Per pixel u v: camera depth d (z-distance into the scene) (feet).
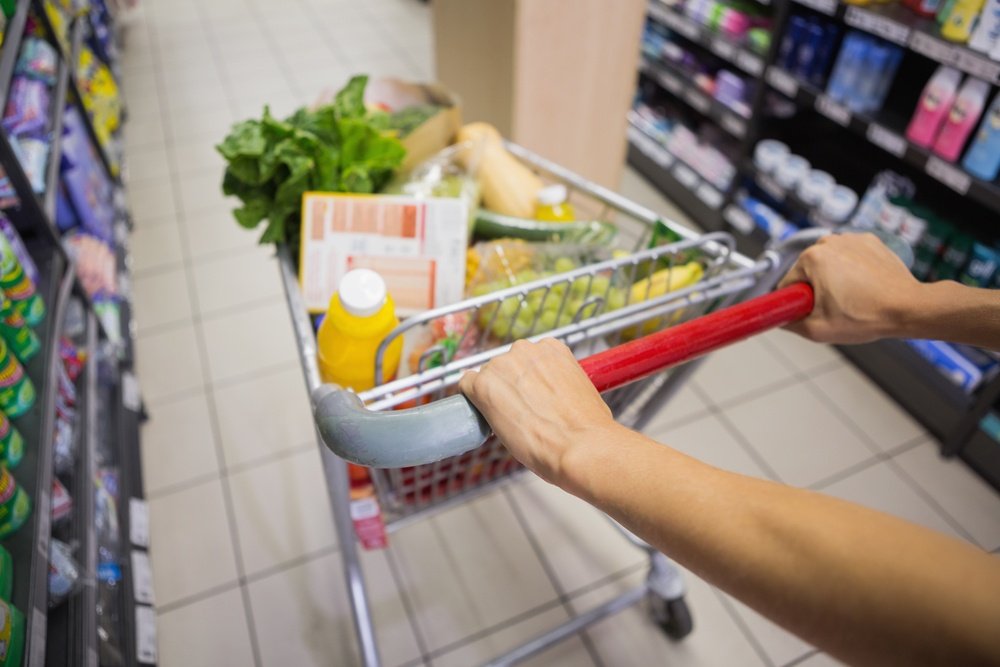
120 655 4.73
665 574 5.14
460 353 3.23
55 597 3.91
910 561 1.18
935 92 6.38
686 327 2.38
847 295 2.61
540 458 1.80
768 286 3.10
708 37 9.25
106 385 6.53
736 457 6.94
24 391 4.08
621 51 6.73
